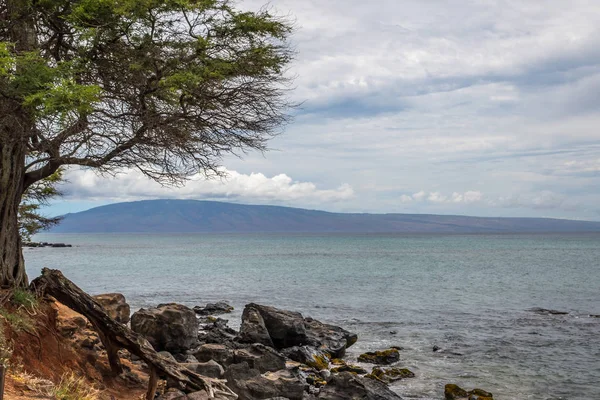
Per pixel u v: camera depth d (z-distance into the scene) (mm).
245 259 123188
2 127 12547
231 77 15047
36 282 13977
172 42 14641
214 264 105500
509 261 111875
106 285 63969
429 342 31328
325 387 17125
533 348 29719
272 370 19719
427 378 23500
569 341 31688
